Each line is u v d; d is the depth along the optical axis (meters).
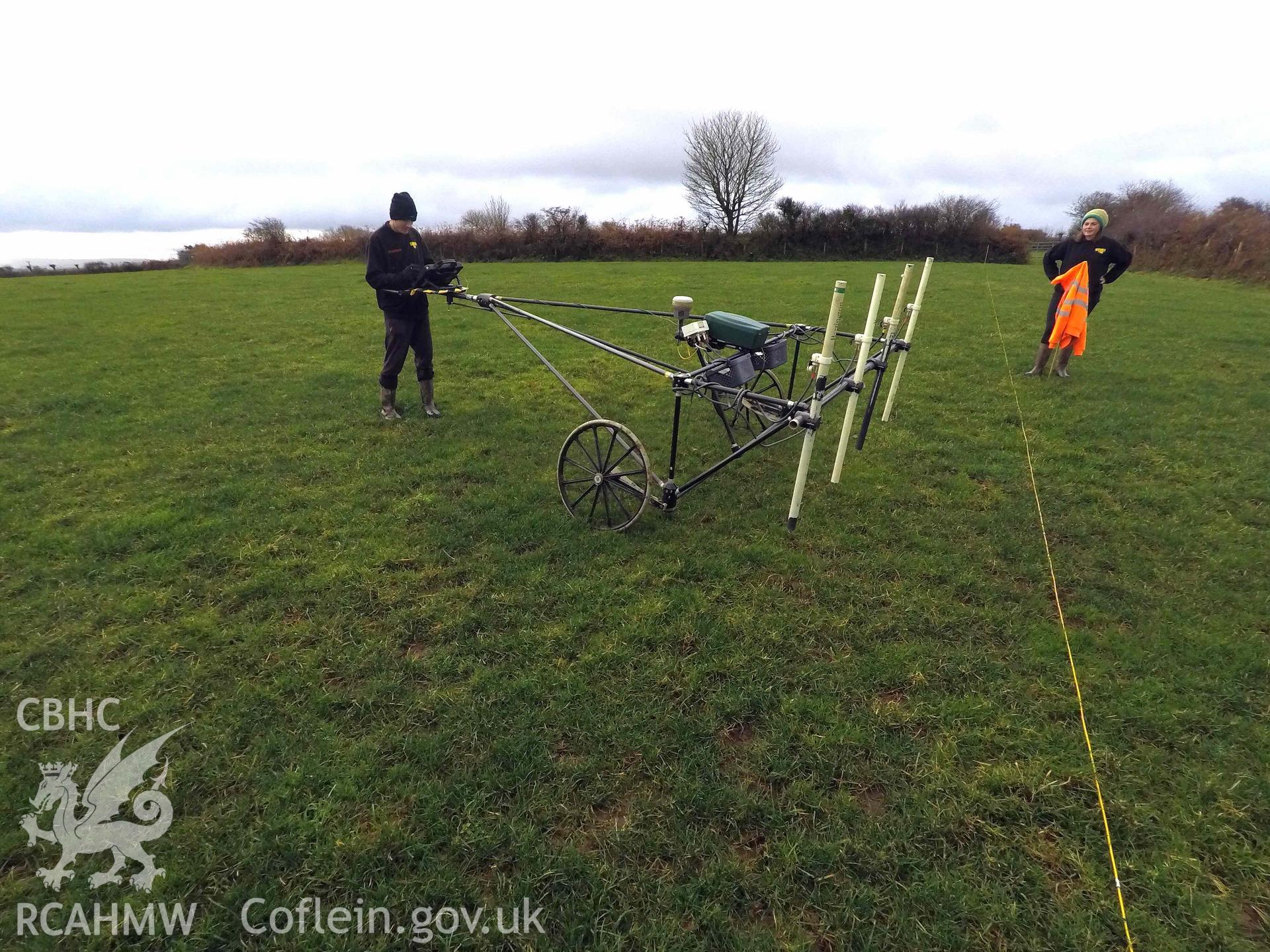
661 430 6.30
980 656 3.26
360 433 6.25
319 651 3.28
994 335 10.46
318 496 4.96
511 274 21.95
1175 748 2.77
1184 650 3.33
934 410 6.87
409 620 3.51
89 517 4.64
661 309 13.49
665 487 4.18
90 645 3.34
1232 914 2.15
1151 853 2.32
